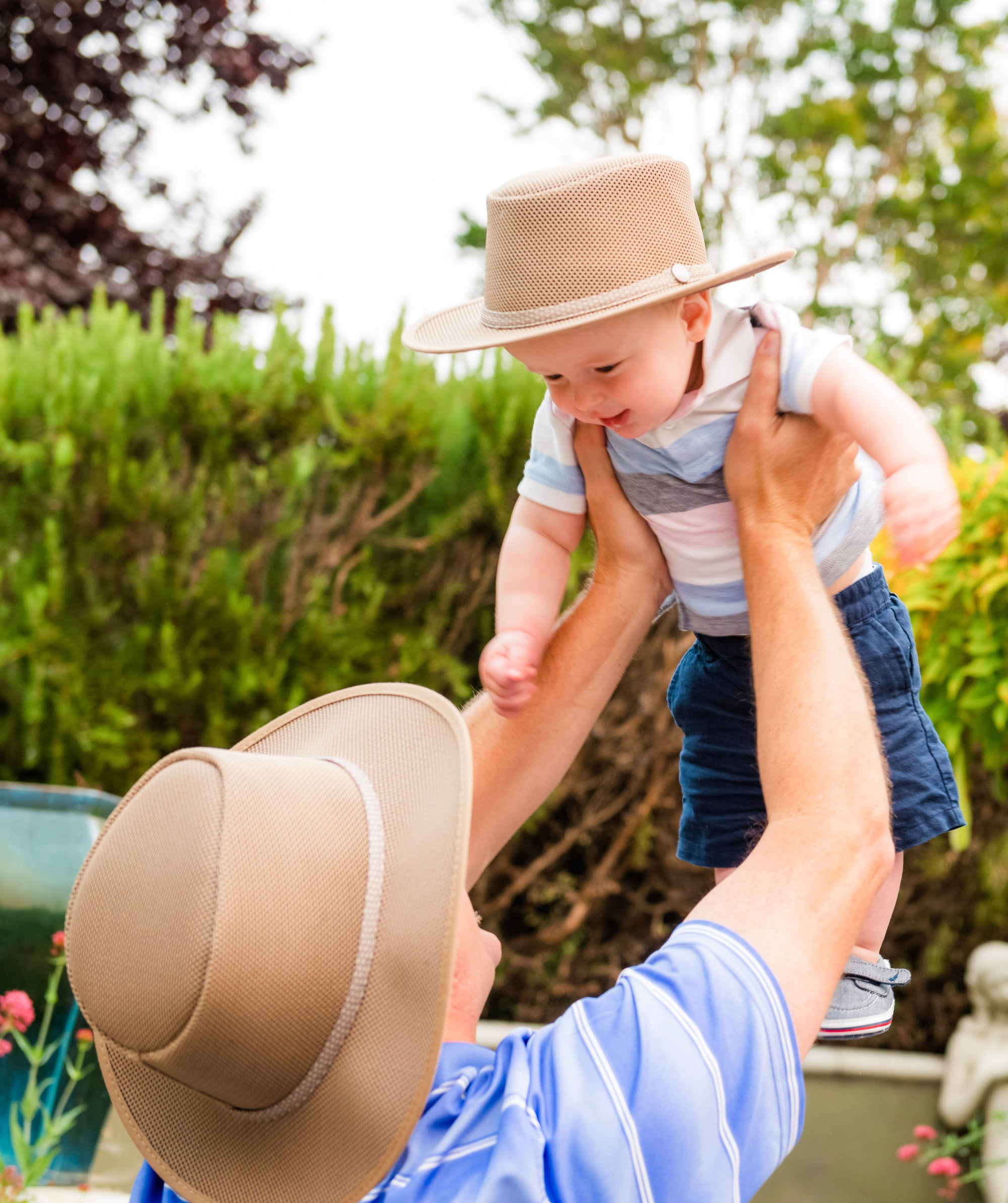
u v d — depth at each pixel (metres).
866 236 20.03
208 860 1.06
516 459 3.72
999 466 3.61
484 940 1.39
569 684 1.58
